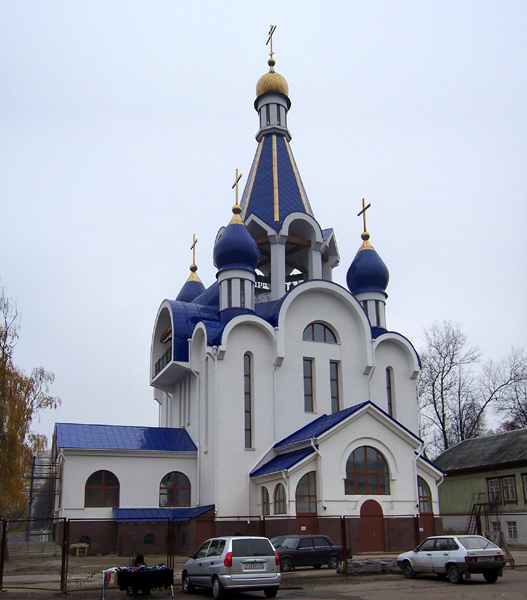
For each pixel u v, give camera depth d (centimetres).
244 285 4041
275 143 4803
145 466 3831
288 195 4588
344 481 3266
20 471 3441
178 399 4556
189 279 5484
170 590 1958
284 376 3931
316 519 3173
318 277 4481
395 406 4225
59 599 1883
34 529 7481
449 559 2136
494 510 4397
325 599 1783
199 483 3828
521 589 1927
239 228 4112
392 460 3406
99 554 3591
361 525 3222
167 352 4381
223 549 1866
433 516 3450
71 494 3641
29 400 3575
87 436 3844
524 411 5788
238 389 3784
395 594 1852
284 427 3841
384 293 4559
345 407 4022
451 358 5888
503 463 4325
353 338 4181
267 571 1842
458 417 5800
